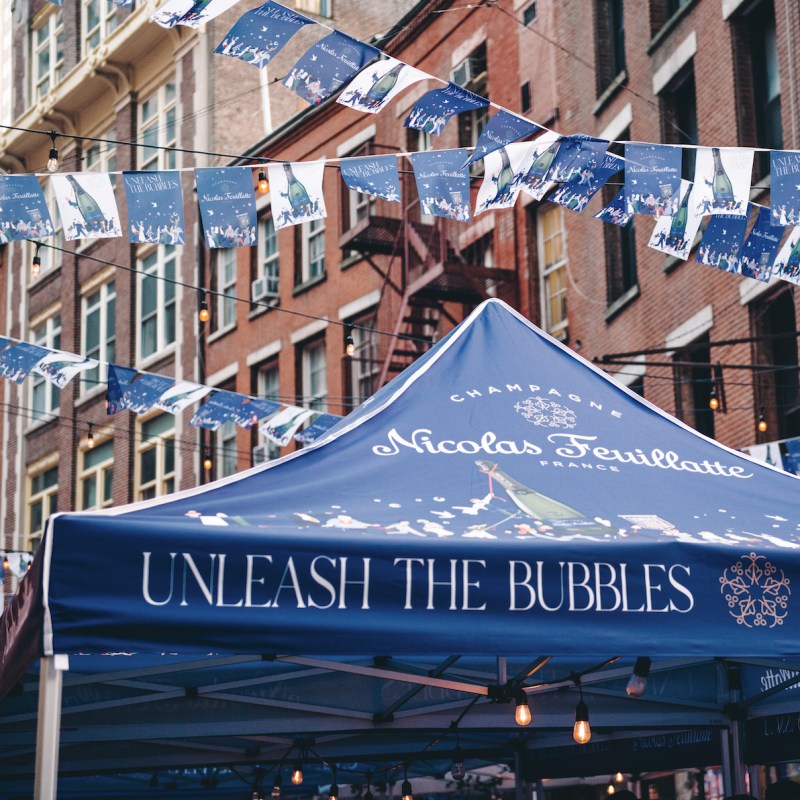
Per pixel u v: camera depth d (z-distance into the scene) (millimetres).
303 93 6629
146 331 31062
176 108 31000
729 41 16125
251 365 27750
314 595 4672
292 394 26469
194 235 29781
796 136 14797
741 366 12945
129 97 31953
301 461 5707
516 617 4824
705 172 7082
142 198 6562
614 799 8109
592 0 19688
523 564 4883
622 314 18547
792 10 14938
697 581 5043
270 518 4992
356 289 25062
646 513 5703
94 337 32844
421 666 7172
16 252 36500
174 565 4547
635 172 6988
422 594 4770
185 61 30812
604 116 19250
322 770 12125
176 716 6887
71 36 33562
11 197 6504
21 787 10789
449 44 23469
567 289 20109
